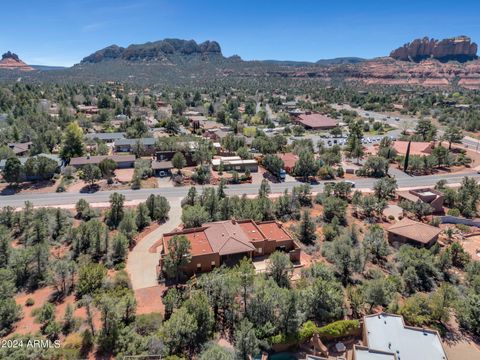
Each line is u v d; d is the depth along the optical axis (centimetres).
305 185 7150
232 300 3669
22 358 2728
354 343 3369
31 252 4297
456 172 9675
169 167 8600
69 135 9756
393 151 10662
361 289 3878
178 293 3894
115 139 12162
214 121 17438
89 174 7706
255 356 3072
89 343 3144
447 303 3659
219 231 5078
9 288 3862
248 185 8212
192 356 3109
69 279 4244
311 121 17575
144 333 3344
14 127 11656
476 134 14500
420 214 6544
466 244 5644
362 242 5278
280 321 3369
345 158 10981
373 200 6512
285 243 5000
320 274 4125
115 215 5878
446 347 3369
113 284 4081
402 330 3275
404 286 4244
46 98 19075
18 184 7762
